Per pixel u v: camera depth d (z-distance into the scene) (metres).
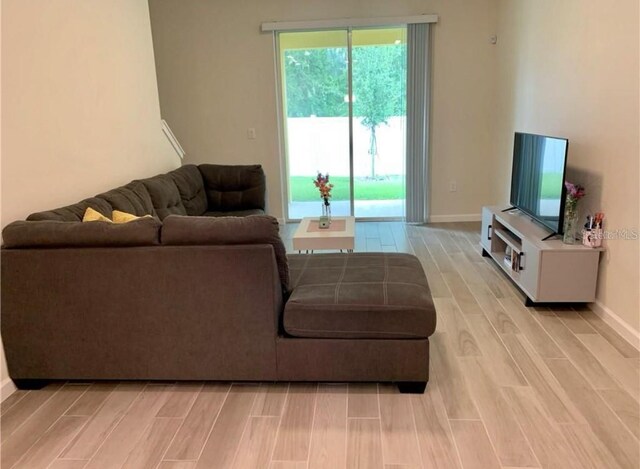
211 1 5.45
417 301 2.32
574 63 3.48
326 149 5.94
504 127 5.16
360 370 2.38
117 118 3.66
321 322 2.34
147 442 2.09
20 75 2.59
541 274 3.16
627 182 2.83
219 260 2.30
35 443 2.10
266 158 5.86
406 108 5.60
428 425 2.14
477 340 2.88
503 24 5.11
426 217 5.86
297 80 5.75
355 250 4.81
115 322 2.41
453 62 5.47
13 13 2.54
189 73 5.65
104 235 2.34
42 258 2.36
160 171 4.50
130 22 3.89
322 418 2.21
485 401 2.30
